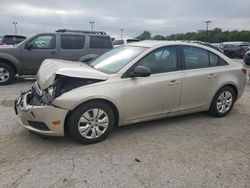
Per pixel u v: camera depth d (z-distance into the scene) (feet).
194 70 16.14
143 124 16.21
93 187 9.90
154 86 14.48
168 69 15.29
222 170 11.34
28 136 14.02
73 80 12.86
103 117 13.43
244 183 10.48
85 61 19.02
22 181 10.10
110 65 15.01
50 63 15.62
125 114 14.01
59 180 10.25
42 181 10.14
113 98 13.26
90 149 12.82
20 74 29.22
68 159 11.81
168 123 16.55
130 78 13.96
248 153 12.94
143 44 16.02
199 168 11.42
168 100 15.25
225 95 17.80
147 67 14.60
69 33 30.50
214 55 17.30
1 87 27.09
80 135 12.94
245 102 22.25
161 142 13.83
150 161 11.85
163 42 15.72
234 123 16.98
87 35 31.30
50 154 12.20
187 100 16.06
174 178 10.62
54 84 12.48
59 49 29.99
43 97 12.72
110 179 10.42
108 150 12.78
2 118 16.74
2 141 13.38
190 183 10.34
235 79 17.84
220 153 12.85
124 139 14.05
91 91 12.76
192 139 14.34
